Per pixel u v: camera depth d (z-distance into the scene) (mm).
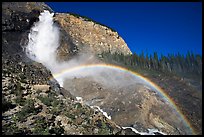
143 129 49000
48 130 24391
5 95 28719
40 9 89125
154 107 58812
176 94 68125
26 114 26172
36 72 45250
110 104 59969
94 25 101875
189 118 56812
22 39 71688
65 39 88500
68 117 28031
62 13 99625
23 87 31844
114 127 31719
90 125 28203
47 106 29250
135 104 58438
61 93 40656
